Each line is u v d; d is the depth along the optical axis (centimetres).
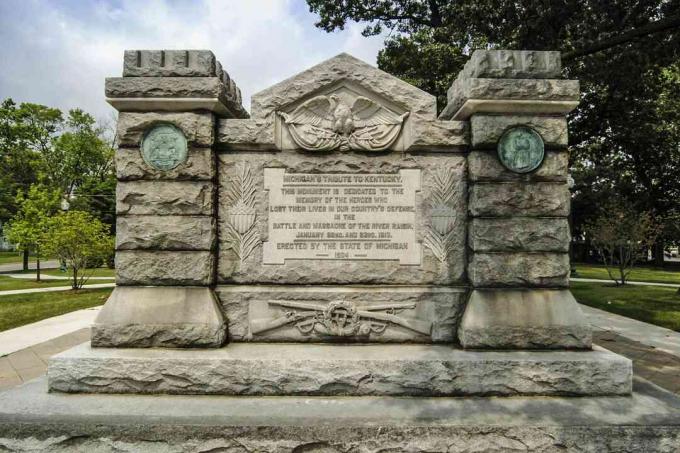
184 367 414
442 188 490
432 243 488
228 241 487
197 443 346
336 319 469
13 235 1931
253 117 486
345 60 492
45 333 813
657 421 362
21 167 3731
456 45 1517
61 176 3778
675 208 2798
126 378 414
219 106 472
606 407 390
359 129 491
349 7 1834
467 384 412
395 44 1803
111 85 457
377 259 488
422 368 413
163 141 468
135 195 466
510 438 350
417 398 409
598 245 1781
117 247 463
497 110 470
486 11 1213
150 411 375
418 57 1638
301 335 471
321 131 489
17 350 688
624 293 1405
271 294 475
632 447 350
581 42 1138
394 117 492
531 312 456
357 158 492
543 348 450
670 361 629
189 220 465
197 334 446
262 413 373
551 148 474
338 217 489
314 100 491
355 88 495
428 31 1800
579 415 373
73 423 351
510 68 468
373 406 389
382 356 426
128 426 349
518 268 464
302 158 491
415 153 493
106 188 3347
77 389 414
